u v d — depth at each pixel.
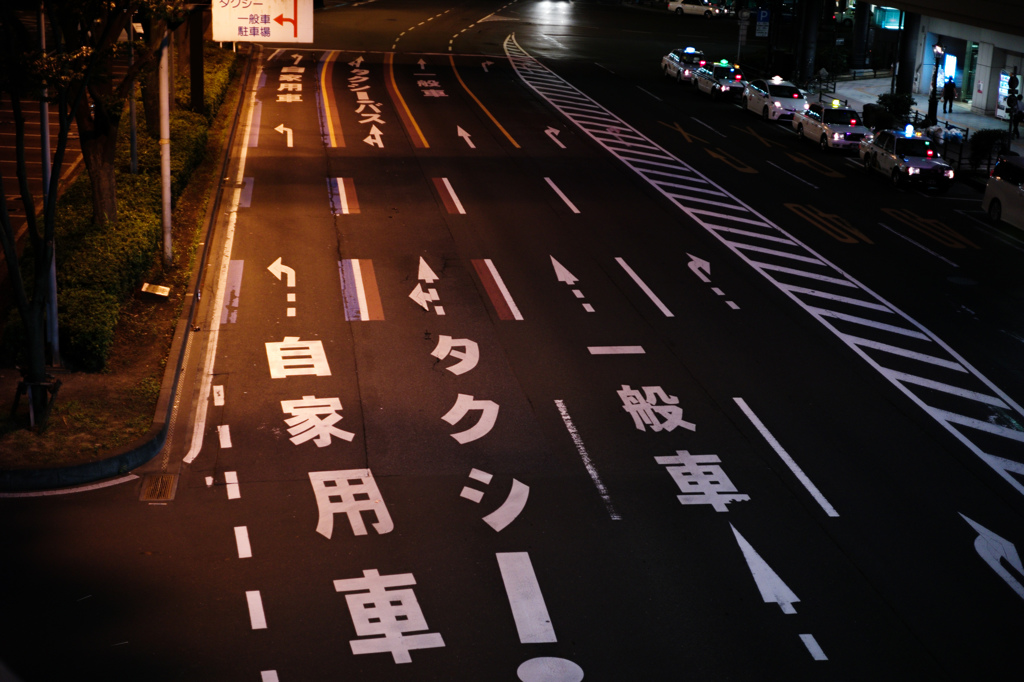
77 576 12.47
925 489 15.73
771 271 25.16
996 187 30.61
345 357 19.16
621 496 14.99
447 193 29.98
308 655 11.37
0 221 14.55
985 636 12.44
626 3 96.06
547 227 27.44
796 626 12.37
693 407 17.86
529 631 12.00
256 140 34.56
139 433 15.60
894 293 24.19
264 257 23.95
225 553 13.18
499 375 18.70
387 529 13.89
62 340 17.27
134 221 21.83
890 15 64.50
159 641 11.42
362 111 39.97
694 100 49.06
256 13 25.00
